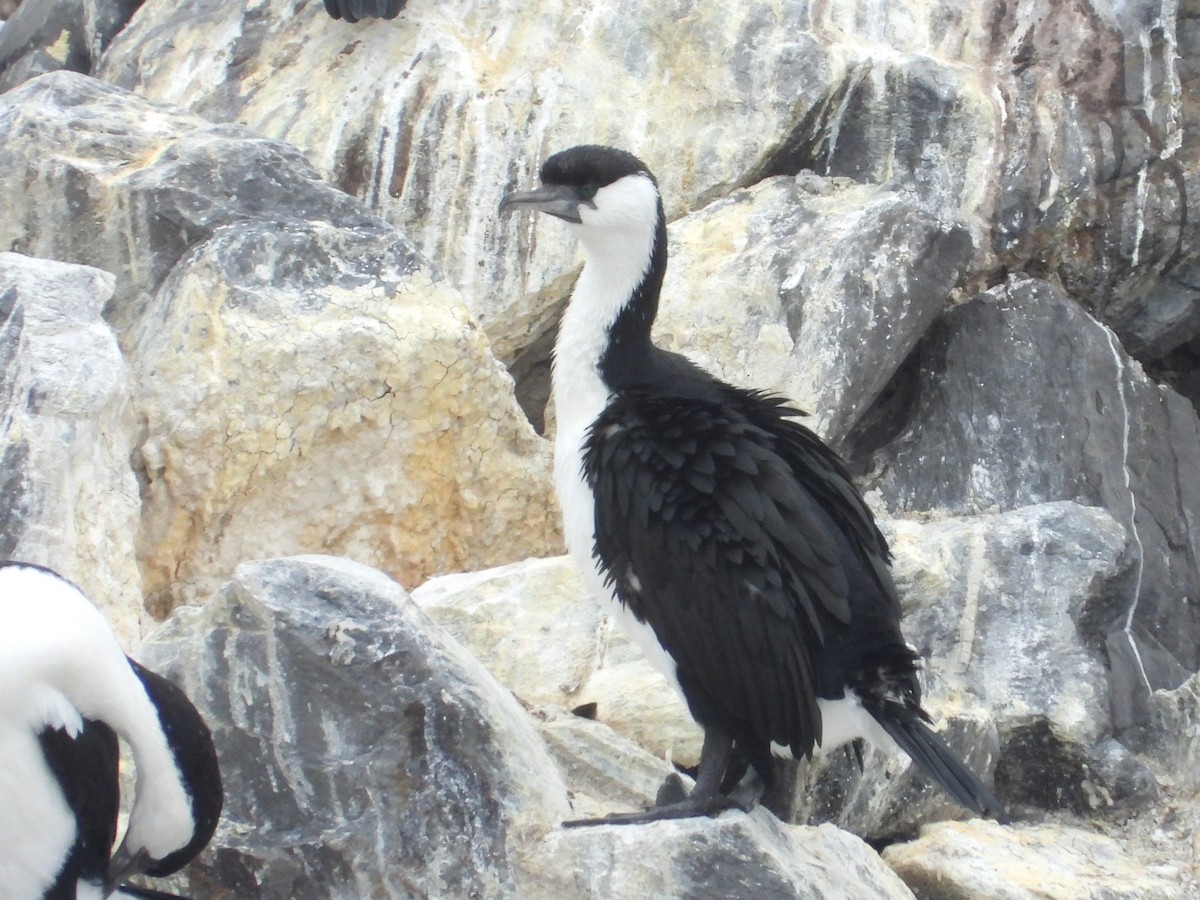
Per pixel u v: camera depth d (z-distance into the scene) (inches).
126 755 337.1
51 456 387.5
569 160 365.1
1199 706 466.6
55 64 648.4
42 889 288.8
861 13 605.6
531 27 587.2
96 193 479.5
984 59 605.6
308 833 323.6
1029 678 447.8
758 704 328.5
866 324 528.7
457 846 320.5
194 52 600.4
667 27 587.2
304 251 470.6
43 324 411.8
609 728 389.4
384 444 468.4
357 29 586.2
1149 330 629.6
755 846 313.0
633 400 352.2
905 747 322.0
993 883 376.8
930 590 452.4
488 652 422.6
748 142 574.6
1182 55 595.8
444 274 524.7
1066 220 588.4
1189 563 531.2
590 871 312.3
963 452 540.4
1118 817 437.7
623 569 339.3
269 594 336.2
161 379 444.1
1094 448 536.1
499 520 493.0
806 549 327.3
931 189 586.2
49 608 277.4
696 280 540.1
